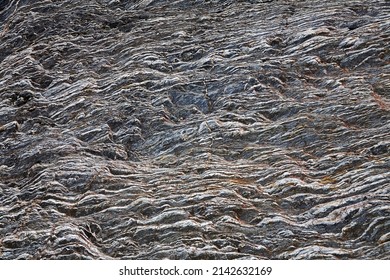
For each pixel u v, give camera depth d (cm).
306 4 2369
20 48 2488
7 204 1625
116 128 1875
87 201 1571
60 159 1747
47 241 1444
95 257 1394
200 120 1833
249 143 1720
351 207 1409
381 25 2098
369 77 1894
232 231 1412
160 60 2153
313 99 1842
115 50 2298
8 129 1959
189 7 2528
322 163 1587
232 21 2347
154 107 1922
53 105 2044
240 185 1545
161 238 1423
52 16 2581
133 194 1573
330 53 2031
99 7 2627
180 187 1572
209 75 2016
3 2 2964
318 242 1358
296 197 1493
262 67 2005
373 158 1562
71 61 2283
